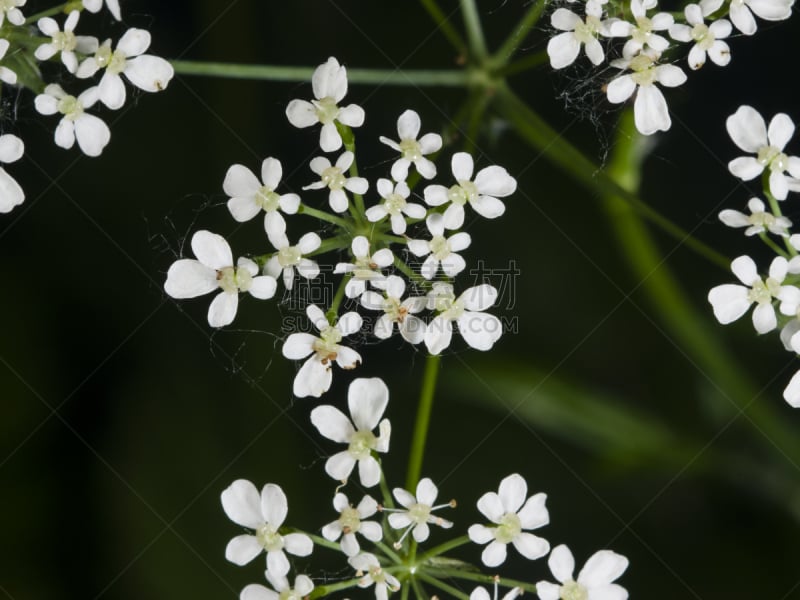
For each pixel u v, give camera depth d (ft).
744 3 0.55
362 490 0.58
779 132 0.54
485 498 0.53
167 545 0.58
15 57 0.55
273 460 0.58
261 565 0.58
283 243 0.54
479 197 0.54
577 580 0.53
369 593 0.56
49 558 0.58
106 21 0.59
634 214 0.59
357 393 0.53
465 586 0.55
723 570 0.58
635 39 0.54
